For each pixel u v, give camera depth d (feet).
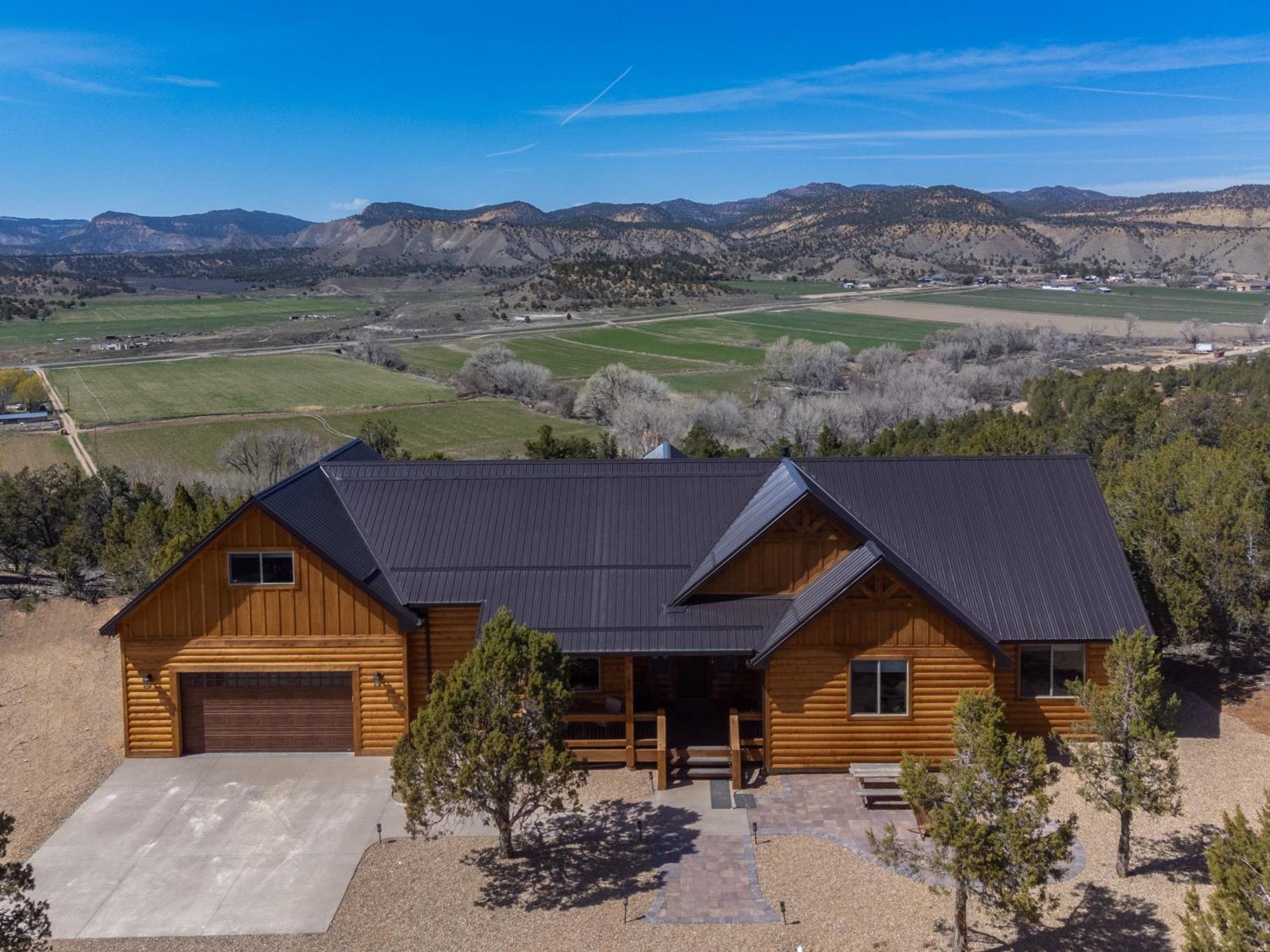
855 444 200.95
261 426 288.92
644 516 73.00
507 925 48.98
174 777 65.46
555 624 65.87
